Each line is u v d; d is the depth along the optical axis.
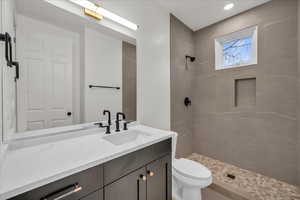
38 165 0.66
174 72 2.16
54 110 1.07
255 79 1.93
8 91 0.77
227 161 2.21
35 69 0.98
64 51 1.11
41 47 1.00
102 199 0.75
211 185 1.70
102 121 1.36
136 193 0.94
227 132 2.20
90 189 0.70
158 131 1.35
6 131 0.74
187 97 2.43
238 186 1.67
